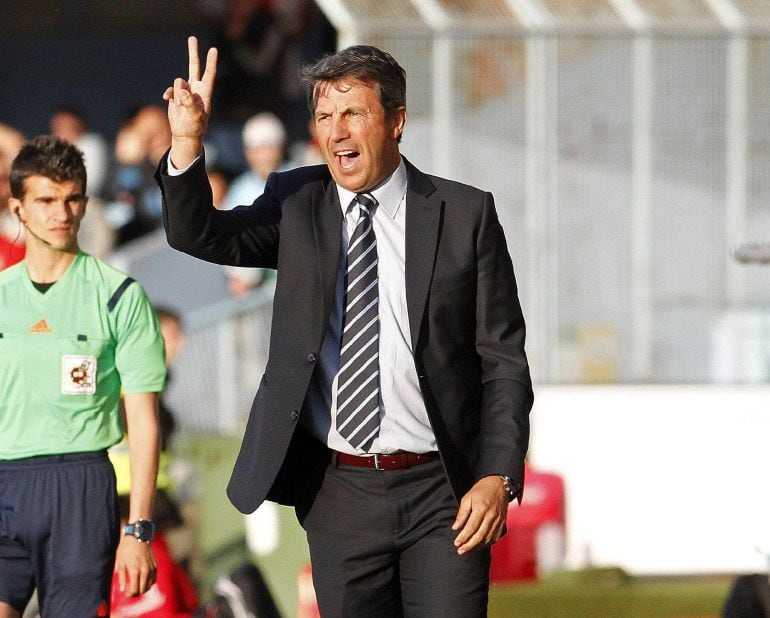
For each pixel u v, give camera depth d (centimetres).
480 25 3073
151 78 4650
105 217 3750
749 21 3102
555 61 3088
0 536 1706
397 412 1391
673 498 3150
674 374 3155
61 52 4650
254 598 2234
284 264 1390
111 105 4644
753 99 3114
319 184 1421
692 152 3122
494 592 2536
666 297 3139
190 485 2841
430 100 3080
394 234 1402
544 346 3141
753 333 3150
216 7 4506
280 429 1380
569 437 3142
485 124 3084
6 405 1698
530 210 3111
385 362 1388
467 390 1411
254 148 3753
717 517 3159
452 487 1388
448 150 3083
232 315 3166
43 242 1714
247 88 4341
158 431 1742
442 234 1398
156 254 3372
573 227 3117
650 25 3097
